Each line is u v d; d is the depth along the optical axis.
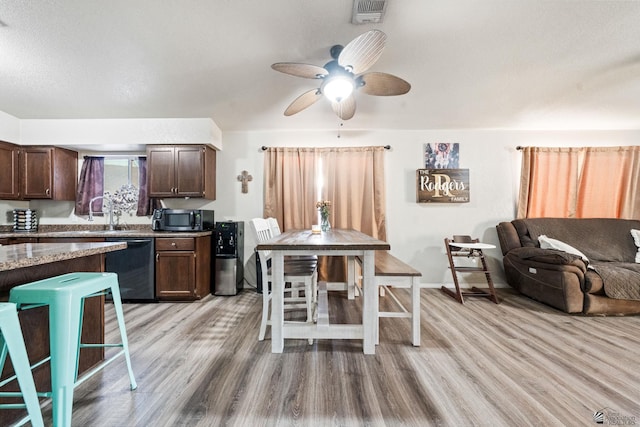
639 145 3.79
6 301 1.30
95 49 2.17
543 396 1.53
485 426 1.31
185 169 3.49
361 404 1.46
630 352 2.03
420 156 3.91
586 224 3.55
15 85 2.68
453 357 1.95
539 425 1.32
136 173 3.86
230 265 3.47
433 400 1.50
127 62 2.35
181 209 3.59
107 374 1.74
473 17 1.84
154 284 3.19
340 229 3.47
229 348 2.08
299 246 1.89
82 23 1.89
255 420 1.35
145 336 2.29
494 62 2.36
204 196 3.53
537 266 3.09
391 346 2.12
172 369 1.80
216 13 1.82
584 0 1.71
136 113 3.31
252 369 1.80
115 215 3.79
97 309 1.80
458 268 3.36
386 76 1.99
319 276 3.74
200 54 2.25
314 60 2.32
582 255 3.12
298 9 1.78
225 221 3.71
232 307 3.04
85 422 1.34
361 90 2.17
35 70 2.44
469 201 3.88
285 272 2.33
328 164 3.84
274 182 3.85
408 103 3.13
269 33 2.01
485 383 1.65
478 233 3.88
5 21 1.86
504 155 3.86
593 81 2.65
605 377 1.71
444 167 3.88
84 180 3.77
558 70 2.47
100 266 1.83
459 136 3.88
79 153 3.81
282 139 3.92
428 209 3.90
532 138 3.86
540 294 3.07
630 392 1.57
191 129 3.47
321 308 2.36
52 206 3.78
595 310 2.73
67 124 3.43
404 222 3.91
